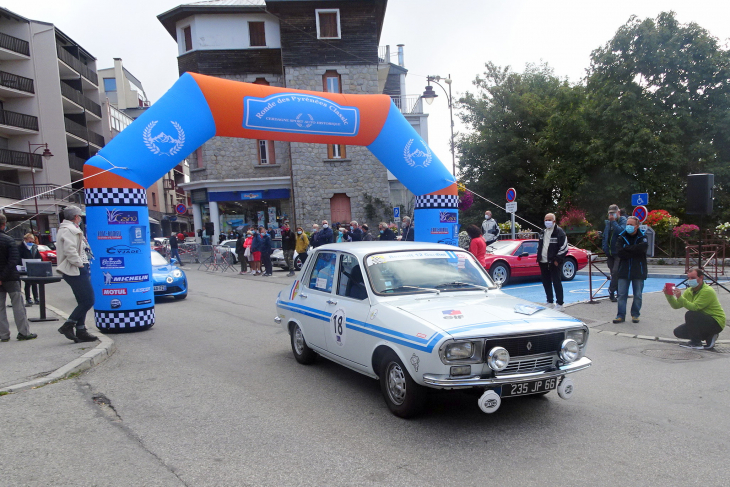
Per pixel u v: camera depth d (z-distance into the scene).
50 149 36.69
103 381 5.89
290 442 4.12
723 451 3.88
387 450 3.96
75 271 7.38
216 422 4.58
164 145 8.95
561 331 4.42
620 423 4.47
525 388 4.24
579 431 4.30
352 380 5.86
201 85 9.59
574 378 5.82
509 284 14.35
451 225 12.17
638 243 8.44
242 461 3.78
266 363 6.66
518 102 32.94
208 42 27.31
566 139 25.73
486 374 4.19
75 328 8.43
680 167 22.52
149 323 9.01
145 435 4.29
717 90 21.86
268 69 27.66
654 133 22.44
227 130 10.12
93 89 45.75
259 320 9.96
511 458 3.79
